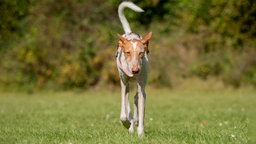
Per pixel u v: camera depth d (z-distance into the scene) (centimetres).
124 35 1152
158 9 3014
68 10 2962
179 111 1905
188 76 2834
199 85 2798
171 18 2966
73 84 2847
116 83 2819
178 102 2289
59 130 1260
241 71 2797
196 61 2845
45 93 2812
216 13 2903
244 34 2895
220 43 2891
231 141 1034
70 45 2888
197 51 2886
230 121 1528
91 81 2839
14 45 2894
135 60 1041
